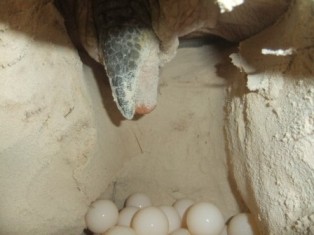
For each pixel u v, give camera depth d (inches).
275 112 11.6
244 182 13.8
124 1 13.3
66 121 12.8
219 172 16.1
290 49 10.8
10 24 10.4
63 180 13.3
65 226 13.9
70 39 13.7
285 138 11.0
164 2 13.6
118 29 12.8
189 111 16.5
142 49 12.8
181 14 14.0
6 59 10.6
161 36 13.9
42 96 11.8
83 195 14.2
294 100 10.8
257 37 13.6
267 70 12.1
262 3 12.2
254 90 12.6
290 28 11.2
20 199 12.2
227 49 16.9
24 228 12.6
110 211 14.5
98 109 15.1
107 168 15.5
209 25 15.5
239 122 13.9
